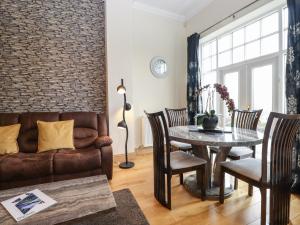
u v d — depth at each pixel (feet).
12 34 9.75
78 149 8.93
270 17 9.45
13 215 3.82
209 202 6.51
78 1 10.86
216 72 12.86
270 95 9.41
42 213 3.88
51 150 8.50
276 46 9.16
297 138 6.75
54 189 4.89
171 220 5.59
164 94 13.83
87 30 11.08
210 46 13.42
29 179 7.18
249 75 10.49
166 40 13.76
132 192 7.30
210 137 6.11
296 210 5.93
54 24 10.41
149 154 11.96
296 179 6.84
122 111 11.03
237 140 5.61
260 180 4.96
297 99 6.93
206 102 12.60
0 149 7.96
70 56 10.78
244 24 10.68
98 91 11.42
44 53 10.28
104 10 11.20
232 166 5.86
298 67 6.89
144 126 12.82
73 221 3.74
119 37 10.96
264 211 4.97
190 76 13.48
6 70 9.73
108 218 5.73
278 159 4.89
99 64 11.41
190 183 7.77
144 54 13.00
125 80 11.15
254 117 7.82
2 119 8.82
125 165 9.95
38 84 10.23
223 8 11.12
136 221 5.58
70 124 9.24
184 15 14.05
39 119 9.20
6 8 9.63
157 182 6.64
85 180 5.43
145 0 12.10
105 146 8.38
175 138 6.19
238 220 5.53
